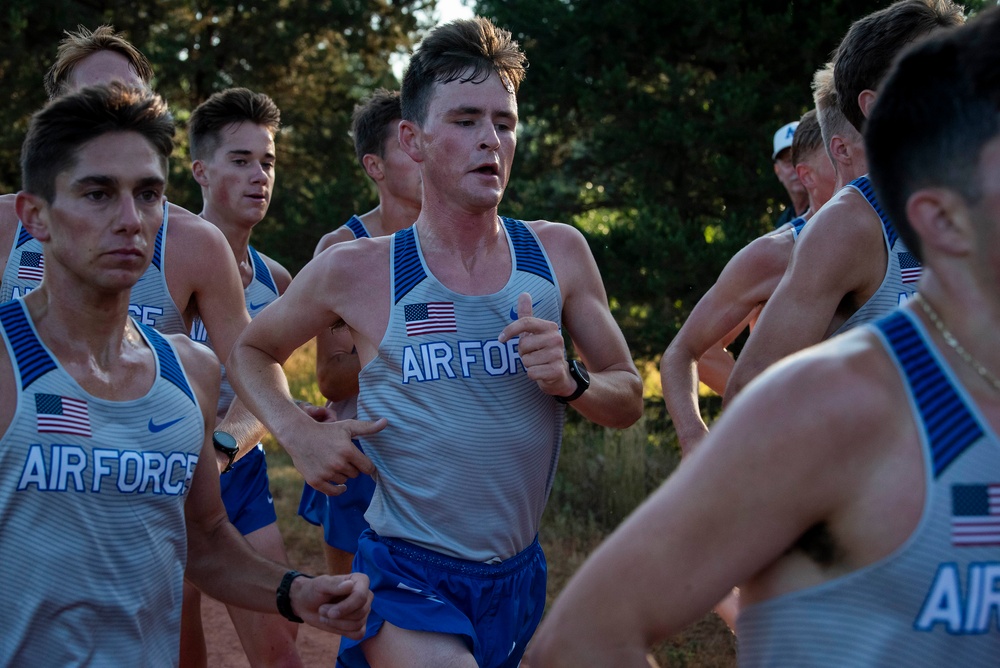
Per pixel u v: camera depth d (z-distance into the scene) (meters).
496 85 3.74
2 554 2.60
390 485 3.79
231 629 7.58
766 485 1.59
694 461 1.68
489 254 3.85
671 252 9.56
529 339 3.46
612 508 9.38
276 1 17.05
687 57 11.27
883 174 1.71
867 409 1.57
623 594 1.68
